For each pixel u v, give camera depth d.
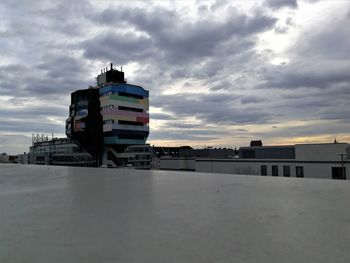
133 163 71.44
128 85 61.97
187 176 6.83
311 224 2.11
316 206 2.79
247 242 1.72
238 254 1.52
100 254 1.55
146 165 74.12
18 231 2.02
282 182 5.16
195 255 1.52
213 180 5.72
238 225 2.12
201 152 67.00
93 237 1.86
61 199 3.44
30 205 3.05
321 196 3.41
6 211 2.72
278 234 1.87
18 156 96.00
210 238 1.81
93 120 61.34
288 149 41.41
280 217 2.35
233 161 44.78
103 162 62.81
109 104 60.00
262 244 1.68
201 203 3.05
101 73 66.06
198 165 49.62
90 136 61.00
